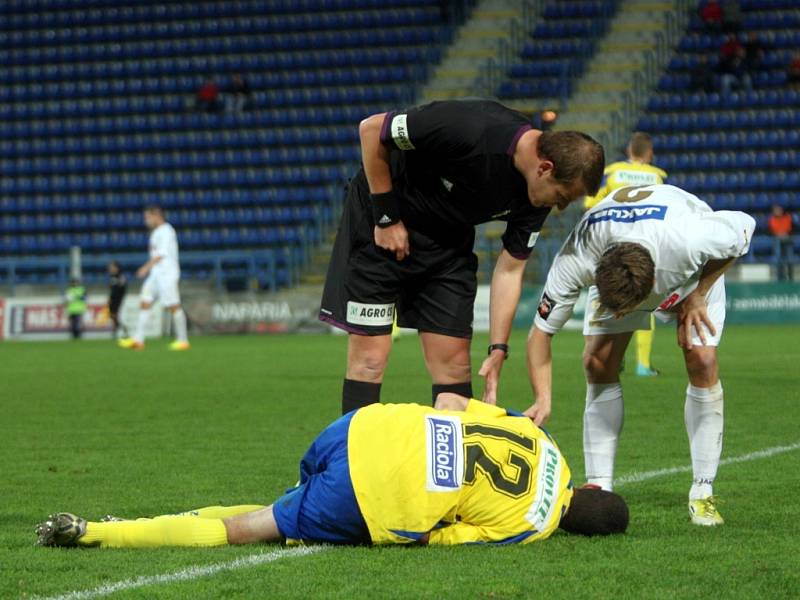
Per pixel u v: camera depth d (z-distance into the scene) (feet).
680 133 365.81
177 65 422.82
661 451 96.73
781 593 49.78
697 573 53.31
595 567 54.54
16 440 109.29
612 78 381.40
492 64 394.32
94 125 412.16
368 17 419.95
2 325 348.59
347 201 75.36
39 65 432.66
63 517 60.08
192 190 392.88
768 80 372.79
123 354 247.70
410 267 74.08
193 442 106.73
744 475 83.20
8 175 407.23
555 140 63.93
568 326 316.40
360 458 57.82
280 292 341.62
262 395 151.02
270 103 405.59
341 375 182.29
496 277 72.84
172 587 51.52
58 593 50.83
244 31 427.33
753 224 64.64
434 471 57.47
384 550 58.29
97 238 385.70
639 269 58.70
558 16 403.13
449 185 69.56
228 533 60.39
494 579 52.26
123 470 90.07
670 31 389.60
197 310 346.13
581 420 119.34
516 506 58.90
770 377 161.68
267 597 49.75
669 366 188.96
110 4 440.04
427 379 169.07
